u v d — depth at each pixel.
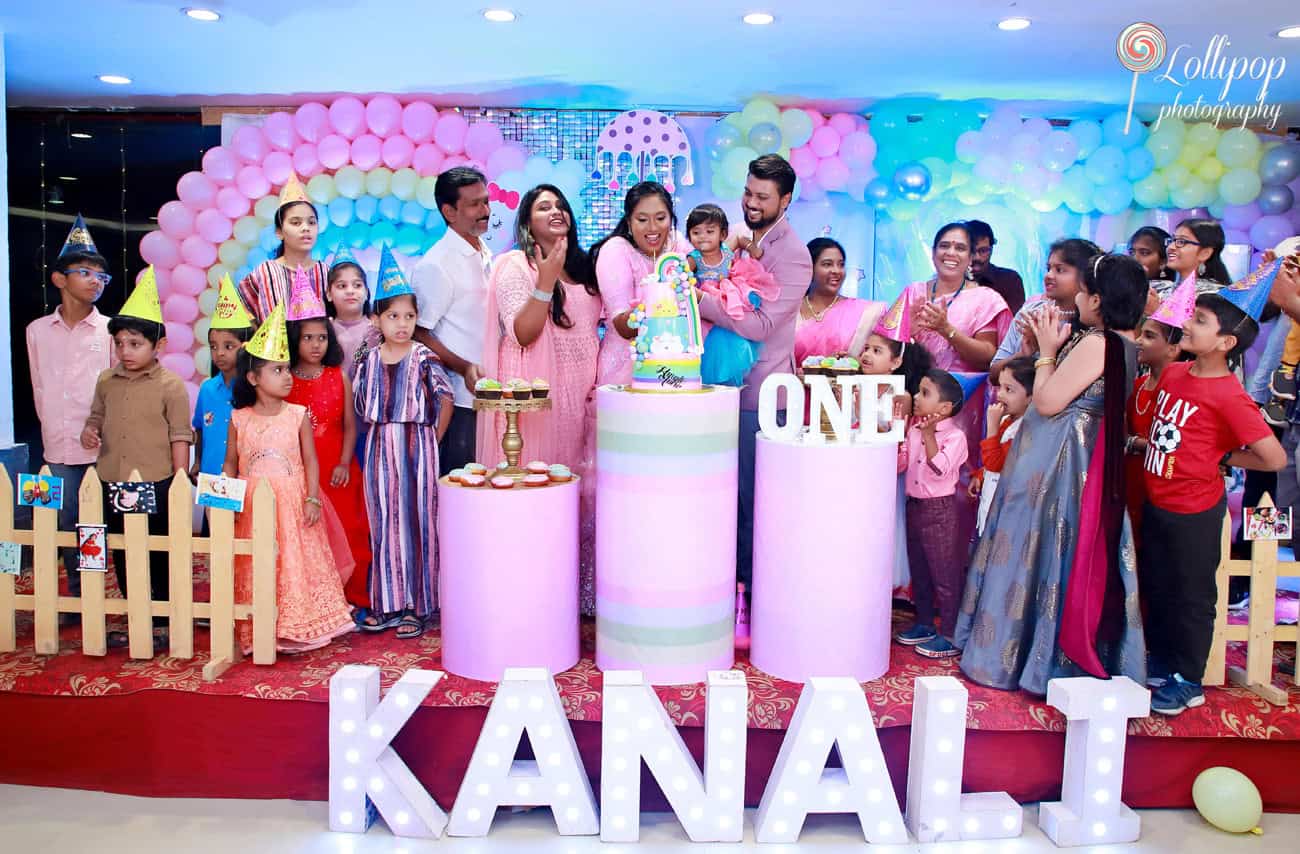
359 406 3.13
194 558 4.06
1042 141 4.80
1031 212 4.97
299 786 2.68
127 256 5.26
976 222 4.50
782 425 3.24
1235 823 2.48
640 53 4.04
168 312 4.91
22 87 4.64
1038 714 2.58
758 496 2.79
